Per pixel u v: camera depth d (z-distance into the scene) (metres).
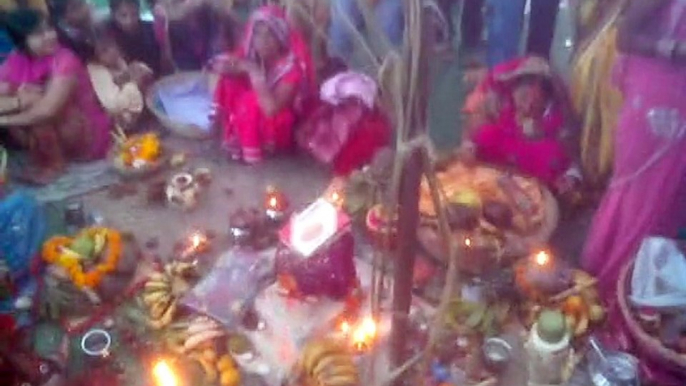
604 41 2.68
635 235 2.53
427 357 2.23
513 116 2.85
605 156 2.81
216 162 3.17
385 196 2.45
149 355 2.52
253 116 3.06
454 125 2.99
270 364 2.46
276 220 2.74
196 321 2.54
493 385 2.47
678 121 2.33
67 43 3.15
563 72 3.01
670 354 2.38
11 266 2.69
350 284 2.45
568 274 2.62
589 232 2.70
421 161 1.93
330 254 2.38
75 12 3.15
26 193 2.85
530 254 2.64
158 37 3.30
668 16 2.23
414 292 2.59
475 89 2.97
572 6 2.91
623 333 2.49
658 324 2.43
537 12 3.08
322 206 2.44
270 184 3.08
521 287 2.58
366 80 2.94
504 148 2.86
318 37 3.05
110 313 2.63
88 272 2.63
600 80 2.72
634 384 2.40
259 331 2.50
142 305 2.63
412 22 1.79
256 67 3.04
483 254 2.57
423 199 2.65
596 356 2.46
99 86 3.18
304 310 2.45
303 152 3.17
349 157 2.97
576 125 2.85
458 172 2.82
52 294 2.63
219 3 3.25
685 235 2.57
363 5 2.01
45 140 3.06
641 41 2.28
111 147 3.18
